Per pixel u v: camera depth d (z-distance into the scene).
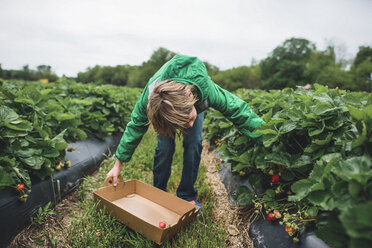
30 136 2.30
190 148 2.25
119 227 1.93
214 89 1.87
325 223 1.25
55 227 2.04
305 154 1.76
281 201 1.93
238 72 46.59
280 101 2.28
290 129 1.74
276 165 1.92
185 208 2.08
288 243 1.57
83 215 2.02
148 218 2.04
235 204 2.32
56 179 2.43
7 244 1.75
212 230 2.03
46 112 2.98
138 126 1.98
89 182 2.65
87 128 4.06
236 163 2.44
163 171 2.41
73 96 5.27
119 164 2.15
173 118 1.45
